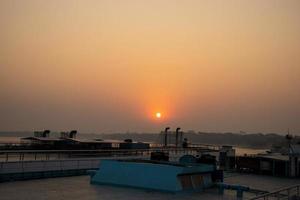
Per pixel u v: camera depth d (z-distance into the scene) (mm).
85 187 25234
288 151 44688
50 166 30188
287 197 21281
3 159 32656
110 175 26641
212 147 67625
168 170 24828
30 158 35094
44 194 21922
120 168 26594
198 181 26672
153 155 36938
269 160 41719
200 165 27875
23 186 24375
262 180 36094
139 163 26312
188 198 23109
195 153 56469
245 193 26531
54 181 27484
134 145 53344
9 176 26422
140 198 22094
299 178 38938
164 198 22469
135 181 25406
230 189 25734
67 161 31969
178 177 24750
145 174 25422
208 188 27250
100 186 25891
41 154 39094
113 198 21797
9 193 21641
